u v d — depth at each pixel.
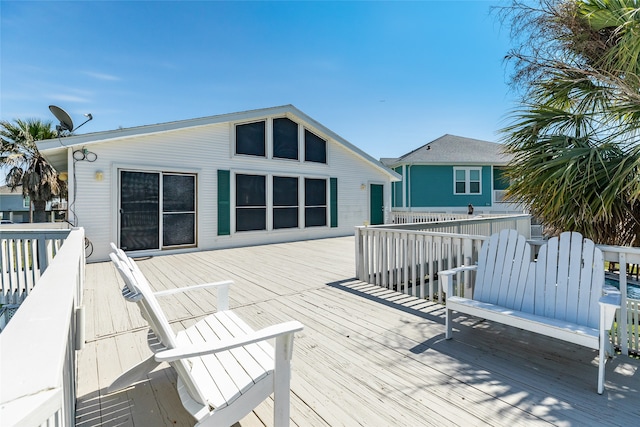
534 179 3.17
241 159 8.65
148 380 2.18
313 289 4.38
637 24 2.92
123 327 3.10
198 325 2.12
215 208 8.21
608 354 2.37
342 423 1.74
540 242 2.77
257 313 3.45
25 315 0.99
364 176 11.55
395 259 4.38
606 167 2.84
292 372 2.26
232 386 1.54
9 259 4.72
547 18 3.49
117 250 2.21
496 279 2.76
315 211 10.32
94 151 6.61
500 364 2.35
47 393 0.64
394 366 2.33
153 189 7.31
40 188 15.65
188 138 7.78
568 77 3.43
